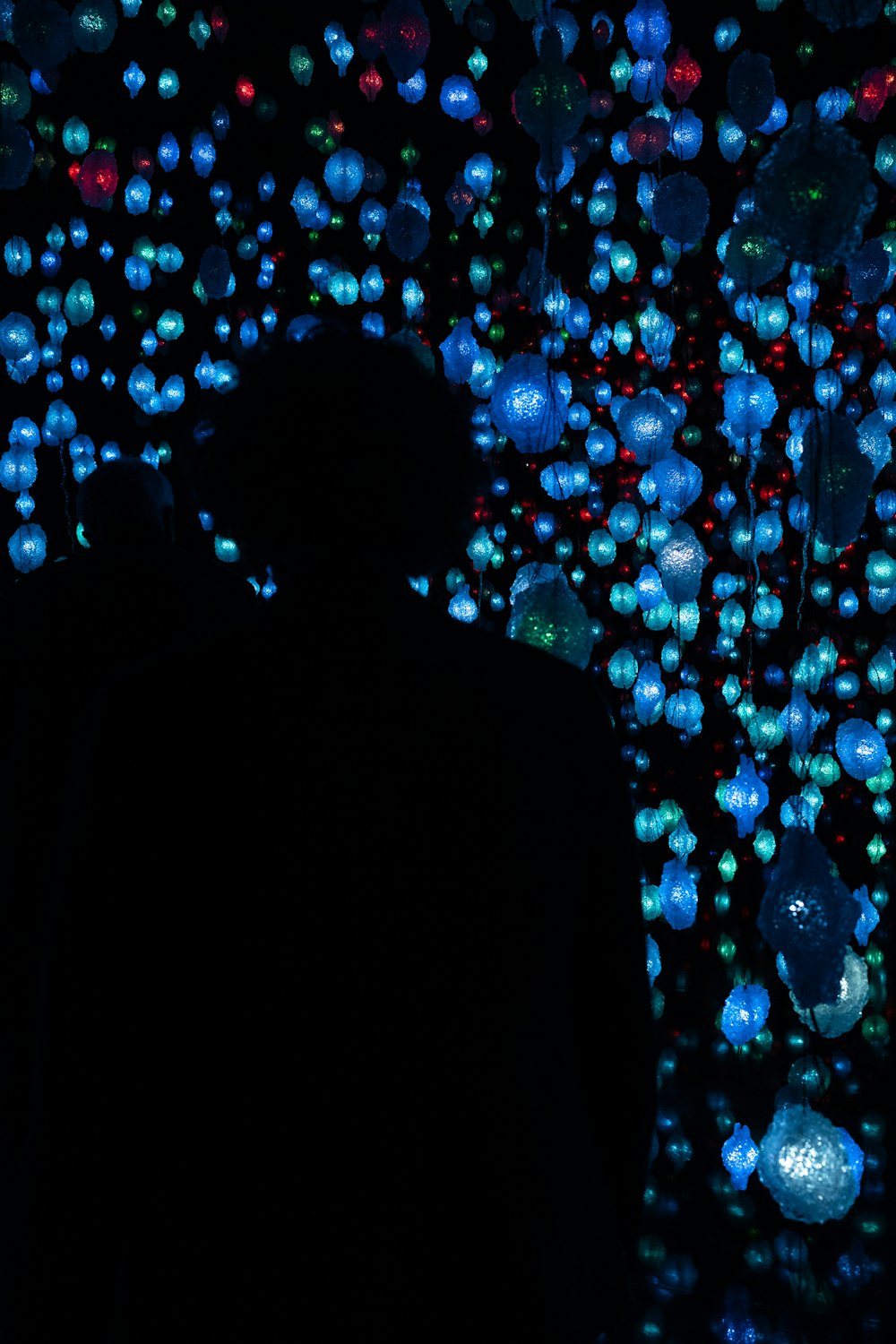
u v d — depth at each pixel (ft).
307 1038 3.00
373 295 13.44
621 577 27.04
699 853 23.07
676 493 8.26
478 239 25.11
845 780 25.39
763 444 23.98
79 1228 2.93
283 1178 2.96
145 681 3.21
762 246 7.04
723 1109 11.86
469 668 3.29
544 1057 3.22
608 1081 3.50
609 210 12.84
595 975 3.46
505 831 3.16
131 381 15.72
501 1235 3.00
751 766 9.54
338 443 3.24
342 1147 2.97
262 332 17.88
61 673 6.72
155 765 3.10
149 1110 3.01
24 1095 6.36
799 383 23.82
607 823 3.40
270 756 3.10
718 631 27.43
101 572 6.91
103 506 7.12
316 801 3.07
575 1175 3.20
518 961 3.16
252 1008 3.01
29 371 11.62
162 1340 2.94
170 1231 2.99
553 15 6.11
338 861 3.05
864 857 22.11
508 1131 3.07
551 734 3.30
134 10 10.35
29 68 13.07
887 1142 10.89
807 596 24.64
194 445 3.43
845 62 14.42
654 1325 8.09
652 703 12.12
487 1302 2.97
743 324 22.58
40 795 6.57
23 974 6.41
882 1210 9.63
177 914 3.04
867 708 22.31
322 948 3.02
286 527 3.29
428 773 3.14
